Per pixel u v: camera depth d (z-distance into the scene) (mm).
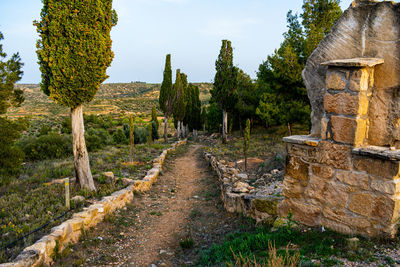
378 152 3191
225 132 28094
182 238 5973
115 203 7676
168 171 15586
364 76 3385
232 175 10758
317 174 4012
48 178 10648
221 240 5273
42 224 5672
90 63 8086
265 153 16094
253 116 30734
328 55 4047
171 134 59344
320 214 4004
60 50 7730
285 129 23219
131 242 5898
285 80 17234
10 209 6738
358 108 3418
